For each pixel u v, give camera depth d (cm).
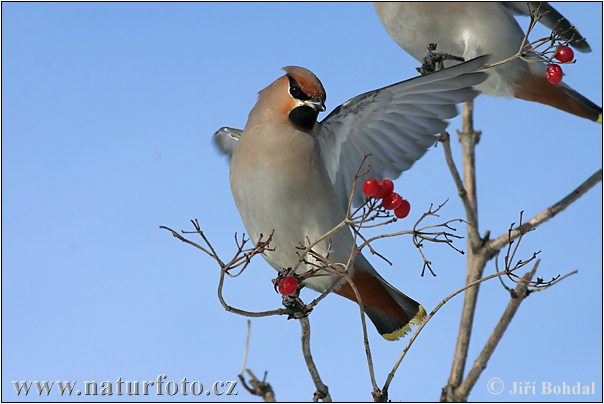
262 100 930
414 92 936
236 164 916
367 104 952
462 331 916
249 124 926
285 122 912
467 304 932
